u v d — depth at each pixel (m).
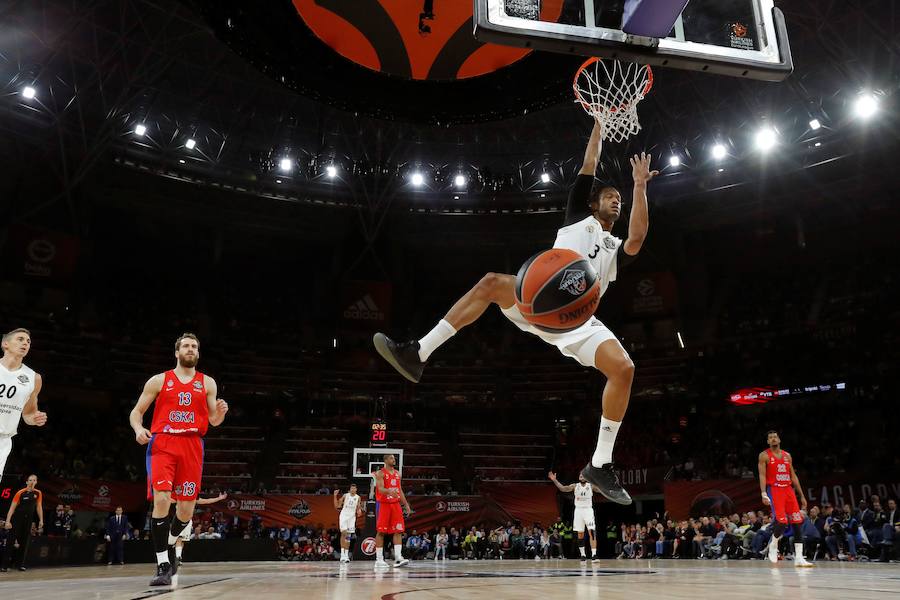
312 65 11.75
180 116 28.28
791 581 5.50
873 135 25.48
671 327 33.69
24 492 12.03
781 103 26.36
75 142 26.70
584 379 33.56
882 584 4.96
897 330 27.34
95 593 4.31
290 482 26.81
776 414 27.28
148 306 33.38
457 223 33.56
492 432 32.41
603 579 6.09
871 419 24.59
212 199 31.17
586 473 3.86
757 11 4.35
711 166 28.75
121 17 23.69
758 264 33.88
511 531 23.73
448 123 12.79
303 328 35.75
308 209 32.53
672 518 23.44
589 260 3.79
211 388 5.94
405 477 28.05
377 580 6.16
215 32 11.29
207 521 22.44
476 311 3.81
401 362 3.78
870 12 22.89
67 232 29.75
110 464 24.69
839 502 20.88
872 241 31.14
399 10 10.73
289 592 4.29
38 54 24.36
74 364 27.97
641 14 3.86
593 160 4.00
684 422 28.80
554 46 4.05
